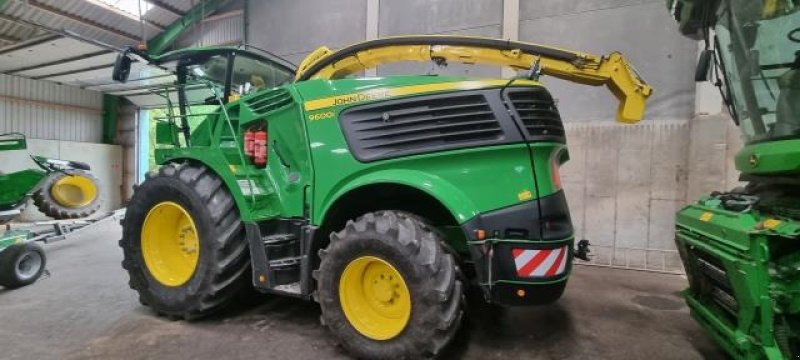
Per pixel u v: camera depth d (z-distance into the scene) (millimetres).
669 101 4289
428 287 1918
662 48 4305
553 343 2389
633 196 4359
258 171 2654
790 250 1657
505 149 2049
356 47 2904
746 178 2240
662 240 4258
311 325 2564
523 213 2029
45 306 2875
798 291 1591
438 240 2055
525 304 2025
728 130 3799
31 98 8000
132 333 2428
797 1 1858
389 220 2084
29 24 5828
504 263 2018
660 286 3604
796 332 1671
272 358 2141
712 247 2045
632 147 4352
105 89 8766
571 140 4582
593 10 4562
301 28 6395
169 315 2646
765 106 2023
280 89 2557
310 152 2361
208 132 3066
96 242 5297
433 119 2143
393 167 2170
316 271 2258
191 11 7242
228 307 2865
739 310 1849
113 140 9422
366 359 2088
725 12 2264
